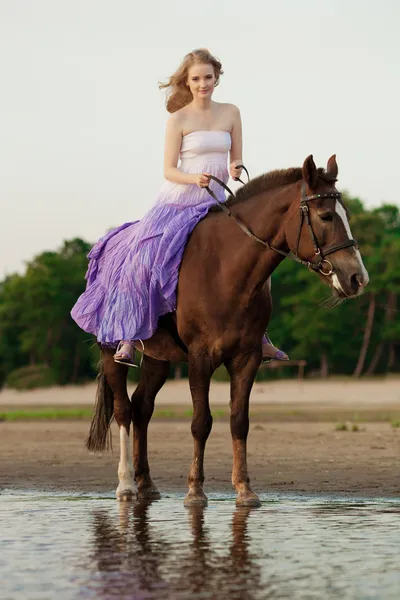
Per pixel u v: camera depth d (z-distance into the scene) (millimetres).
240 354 9664
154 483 11453
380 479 11898
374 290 93625
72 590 5988
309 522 8500
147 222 10383
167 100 10734
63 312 111125
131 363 10383
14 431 23750
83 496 10867
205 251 9664
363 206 117375
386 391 64438
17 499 10555
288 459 14367
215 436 19875
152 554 7051
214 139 10406
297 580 6172
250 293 9453
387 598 5676
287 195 9305
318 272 9250
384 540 7527
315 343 96875
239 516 8945
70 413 37750
